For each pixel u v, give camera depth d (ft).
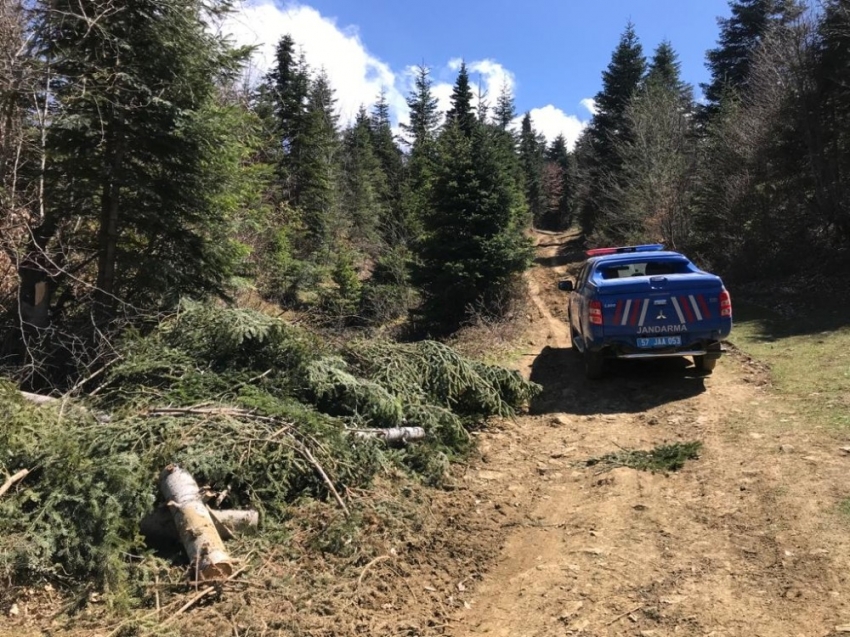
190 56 27.27
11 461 13.19
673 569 11.78
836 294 41.22
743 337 33.37
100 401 18.07
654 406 23.32
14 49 23.50
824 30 47.16
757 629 9.66
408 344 23.93
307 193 105.50
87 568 11.33
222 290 31.30
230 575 11.48
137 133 26.66
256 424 15.78
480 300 54.70
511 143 63.67
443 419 19.67
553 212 246.06
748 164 57.11
